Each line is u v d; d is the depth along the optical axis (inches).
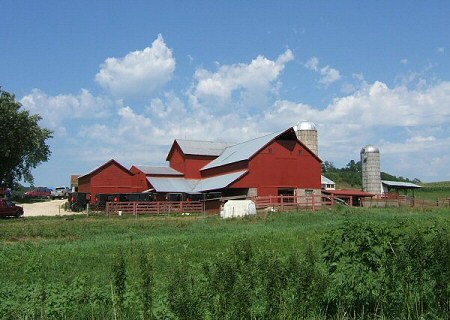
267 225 1326.3
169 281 287.9
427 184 4837.6
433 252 328.8
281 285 305.3
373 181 2864.2
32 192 3479.3
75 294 430.9
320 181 2283.5
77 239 1138.7
